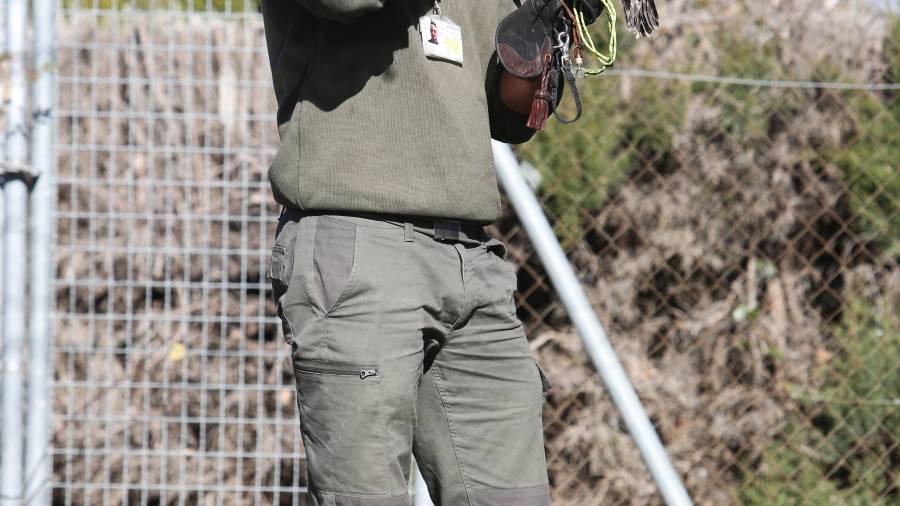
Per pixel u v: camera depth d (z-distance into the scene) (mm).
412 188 7363
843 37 17188
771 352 17594
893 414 17000
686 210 17562
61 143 15109
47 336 12617
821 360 17641
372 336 7234
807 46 17141
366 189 7301
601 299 17766
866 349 17281
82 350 14188
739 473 17422
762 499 17016
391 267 7340
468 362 7910
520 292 17969
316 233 7410
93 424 15352
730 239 17781
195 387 13891
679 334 17922
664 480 11312
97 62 14906
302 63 7676
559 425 17781
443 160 7434
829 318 17594
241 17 14094
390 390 7242
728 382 17844
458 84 7617
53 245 13180
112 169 14086
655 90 17016
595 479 17688
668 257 17734
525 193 11508
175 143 14992
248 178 14875
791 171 17469
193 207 15094
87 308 15477
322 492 7371
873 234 17469
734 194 17625
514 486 7980
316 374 7316
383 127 7391
